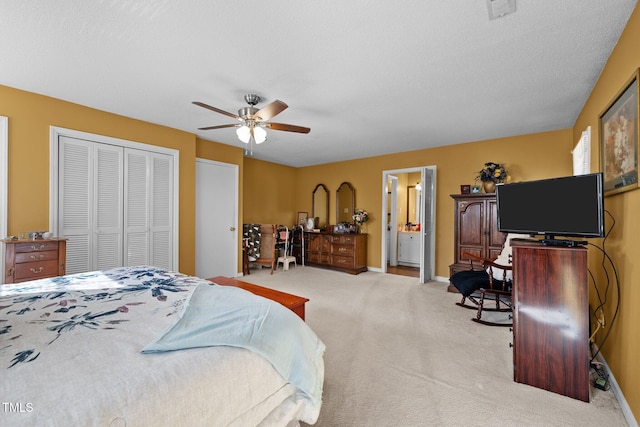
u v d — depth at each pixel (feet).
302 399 3.70
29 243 8.13
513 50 6.71
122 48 6.71
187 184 13.57
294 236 21.48
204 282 6.15
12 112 8.89
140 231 11.96
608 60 6.97
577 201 6.02
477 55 6.93
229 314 4.04
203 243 14.90
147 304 4.58
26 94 9.12
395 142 15.24
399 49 6.70
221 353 3.12
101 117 10.76
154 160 12.37
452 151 15.70
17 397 2.22
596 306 7.54
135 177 11.80
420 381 6.27
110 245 11.12
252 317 4.00
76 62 7.34
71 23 5.83
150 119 11.78
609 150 6.64
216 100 9.71
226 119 11.75
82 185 10.40
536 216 6.73
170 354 3.02
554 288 5.97
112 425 2.13
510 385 6.16
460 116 11.14
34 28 5.98
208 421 2.67
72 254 10.18
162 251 12.67
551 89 8.73
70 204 10.12
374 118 11.42
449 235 15.75
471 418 5.14
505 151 14.08
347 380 6.29
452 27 5.90
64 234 10.00
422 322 9.75
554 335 5.95
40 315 4.00
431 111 10.62
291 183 22.91
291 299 6.48
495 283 9.78
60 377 2.52
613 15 5.51
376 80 8.23
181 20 5.72
